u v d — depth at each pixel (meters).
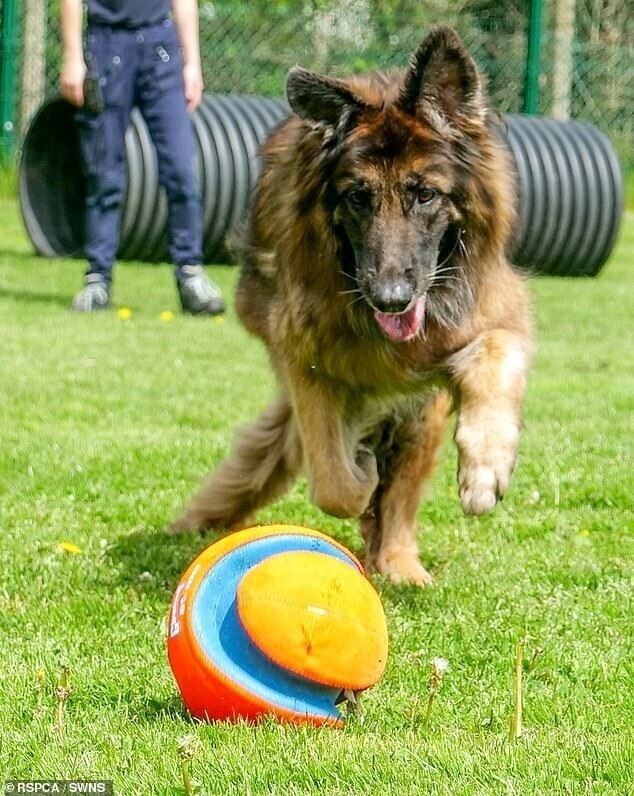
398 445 4.45
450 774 2.60
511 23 17.66
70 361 8.06
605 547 4.57
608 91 18.89
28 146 12.80
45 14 16.70
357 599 2.81
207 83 17.62
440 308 4.02
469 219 4.01
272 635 2.74
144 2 9.16
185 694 2.84
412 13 17.58
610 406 7.14
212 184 12.55
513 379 3.90
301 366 4.14
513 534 4.78
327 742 2.71
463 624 3.70
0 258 12.68
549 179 13.11
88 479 5.42
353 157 3.86
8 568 4.18
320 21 17.69
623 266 14.68
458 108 3.96
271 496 4.82
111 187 9.68
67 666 3.15
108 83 9.24
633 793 2.52
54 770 2.64
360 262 3.88
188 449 5.95
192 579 2.89
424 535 4.81
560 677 3.29
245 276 4.75
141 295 10.88
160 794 2.54
